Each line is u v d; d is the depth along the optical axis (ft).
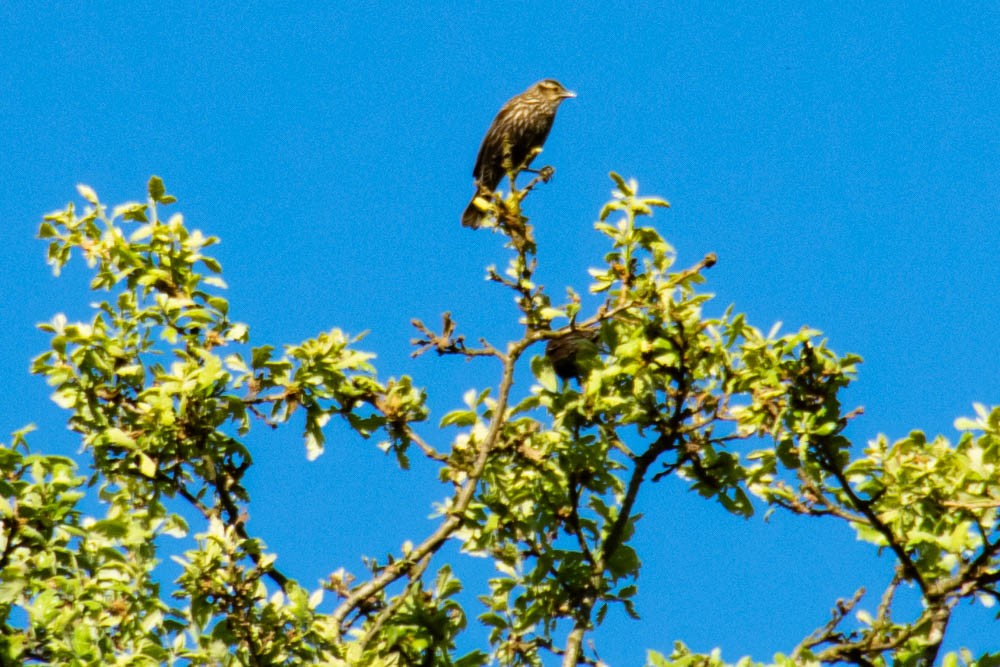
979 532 39.24
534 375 40.32
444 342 40.98
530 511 41.73
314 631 37.68
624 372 39.99
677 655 39.09
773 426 39.81
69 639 36.29
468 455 41.37
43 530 37.47
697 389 40.60
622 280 39.19
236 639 37.60
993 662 39.11
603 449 40.60
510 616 41.73
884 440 41.09
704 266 39.01
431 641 38.58
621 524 41.09
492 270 40.19
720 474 41.16
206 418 41.55
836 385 39.58
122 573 40.04
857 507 40.14
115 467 41.75
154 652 37.70
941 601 39.52
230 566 37.27
